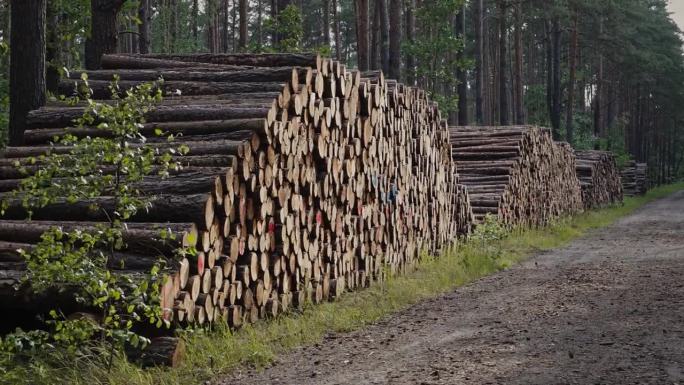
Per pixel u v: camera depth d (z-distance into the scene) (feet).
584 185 178.91
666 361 31.63
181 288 37.68
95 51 71.72
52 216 40.63
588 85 401.08
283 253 45.96
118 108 34.50
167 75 49.90
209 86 47.88
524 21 290.97
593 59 347.15
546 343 36.55
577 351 34.45
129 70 51.47
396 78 126.72
